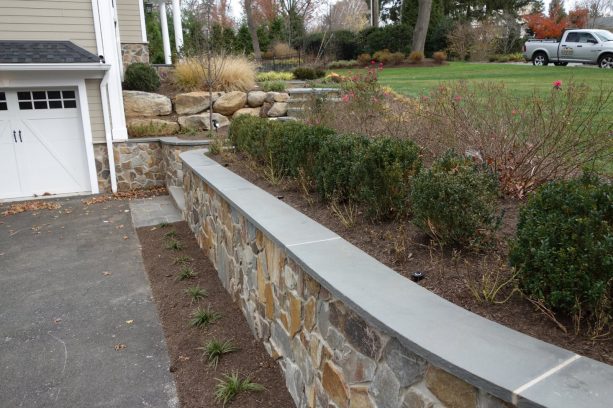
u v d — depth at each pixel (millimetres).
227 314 4109
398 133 5316
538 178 3404
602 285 1587
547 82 10766
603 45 15914
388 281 2125
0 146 8664
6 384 3242
